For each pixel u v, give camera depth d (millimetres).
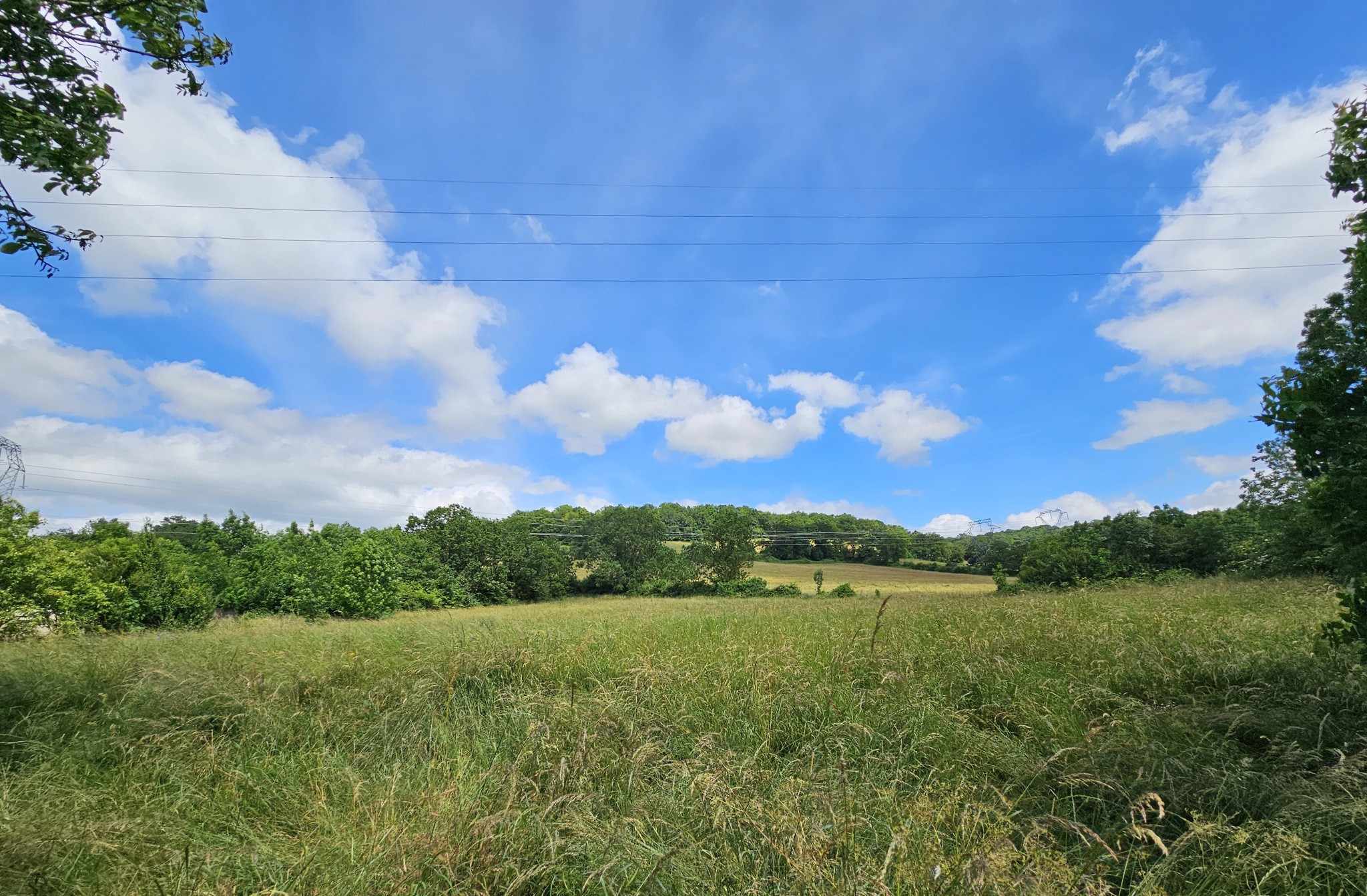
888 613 9742
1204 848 2471
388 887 2412
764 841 2541
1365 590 4137
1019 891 2051
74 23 4508
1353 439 4105
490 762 3869
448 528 53188
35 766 3795
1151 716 3953
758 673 5180
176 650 7742
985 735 3865
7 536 13047
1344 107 4266
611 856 2547
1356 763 2869
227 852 2811
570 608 32156
